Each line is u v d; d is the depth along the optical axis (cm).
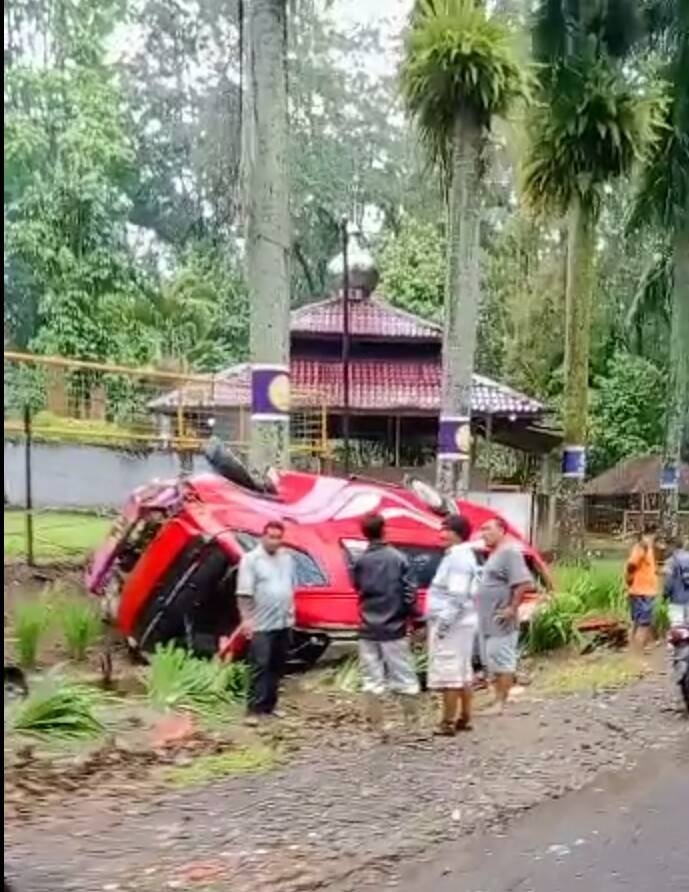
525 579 1062
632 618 1510
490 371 4066
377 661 995
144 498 1384
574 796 756
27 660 1145
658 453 4150
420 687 1100
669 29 2230
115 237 3397
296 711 1036
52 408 2536
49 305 3167
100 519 2291
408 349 3020
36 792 729
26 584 1628
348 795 745
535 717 1023
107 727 906
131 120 3725
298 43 3559
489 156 2238
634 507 4166
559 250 3694
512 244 3775
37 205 3186
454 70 1866
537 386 3962
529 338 3884
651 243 2883
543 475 3322
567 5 2114
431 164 2030
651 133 2327
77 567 1791
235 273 4181
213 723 957
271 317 1480
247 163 1517
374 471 2959
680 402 2633
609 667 1335
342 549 1255
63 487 2386
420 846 639
